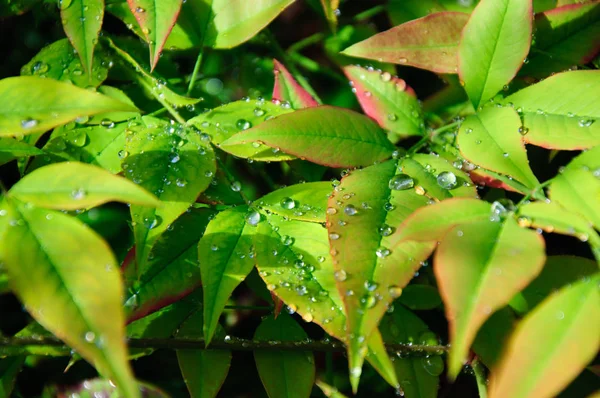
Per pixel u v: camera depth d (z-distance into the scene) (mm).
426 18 455
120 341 378
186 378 426
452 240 391
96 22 440
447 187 423
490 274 385
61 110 400
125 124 443
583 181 411
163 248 427
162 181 422
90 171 394
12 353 428
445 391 452
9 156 421
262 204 428
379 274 396
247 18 454
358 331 387
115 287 383
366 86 455
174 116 451
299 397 426
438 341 434
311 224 424
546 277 428
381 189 418
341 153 430
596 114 426
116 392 438
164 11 431
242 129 440
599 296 386
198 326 434
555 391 377
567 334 382
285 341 431
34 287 385
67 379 453
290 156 437
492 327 426
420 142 446
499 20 435
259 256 417
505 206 403
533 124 430
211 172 427
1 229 392
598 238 397
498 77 437
